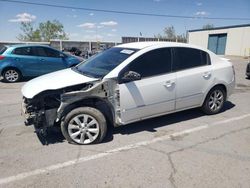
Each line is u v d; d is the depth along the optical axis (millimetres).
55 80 4055
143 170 3287
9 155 3674
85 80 3969
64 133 3959
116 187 2939
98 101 4012
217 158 3598
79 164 3439
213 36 38531
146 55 4328
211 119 5234
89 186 2959
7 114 5672
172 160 3543
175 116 5359
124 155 3688
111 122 4168
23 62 9805
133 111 4223
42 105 3824
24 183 3014
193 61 4918
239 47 34156
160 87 4391
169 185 2973
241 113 5684
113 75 3975
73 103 3920
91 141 4008
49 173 3225
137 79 4020
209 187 2939
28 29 55375
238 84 9625
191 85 4812
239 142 4148
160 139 4246
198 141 4176
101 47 31000
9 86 9133
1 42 25391
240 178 3109
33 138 4266
